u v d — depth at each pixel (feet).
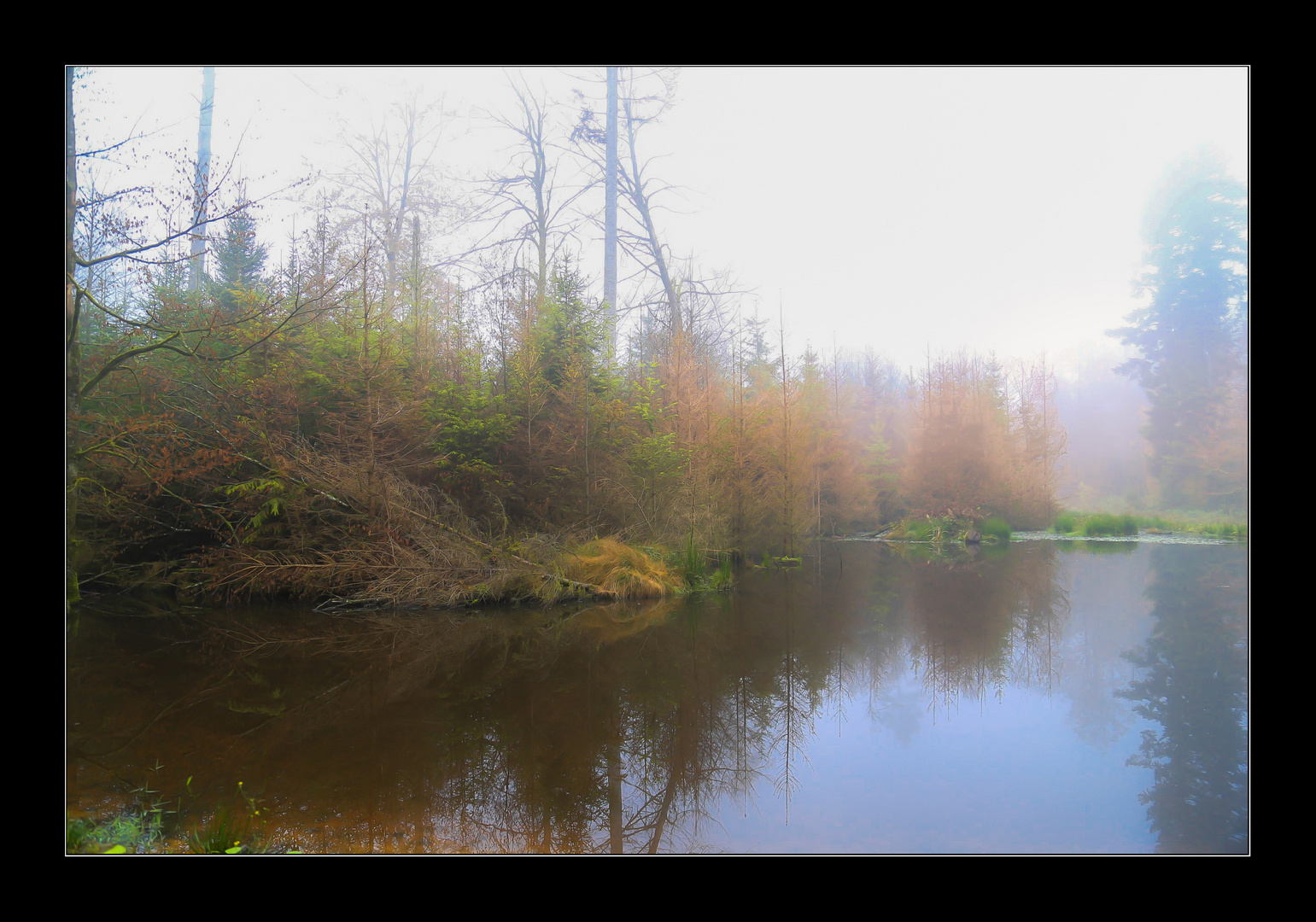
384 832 10.67
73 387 27.76
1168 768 13.55
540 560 33.40
